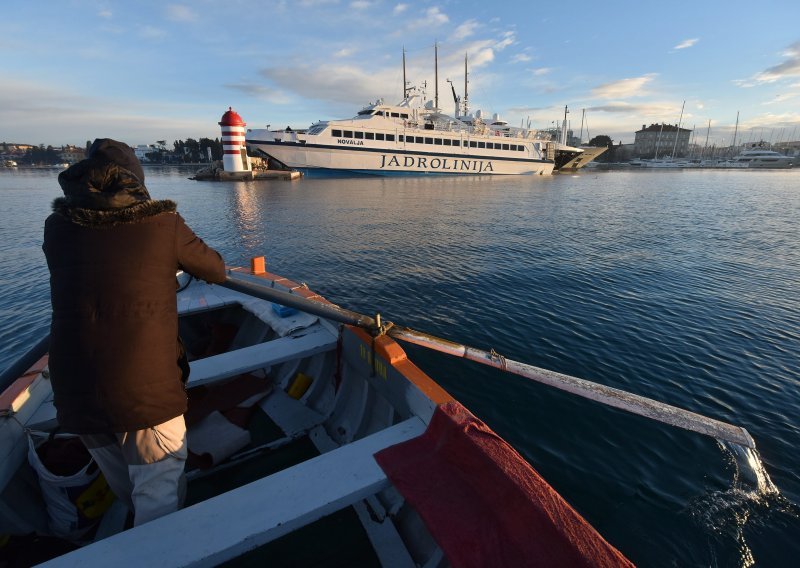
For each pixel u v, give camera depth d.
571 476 4.04
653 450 4.35
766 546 3.28
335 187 41.59
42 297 10.56
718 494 3.78
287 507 1.76
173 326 1.79
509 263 12.63
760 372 5.94
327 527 2.62
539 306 8.76
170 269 1.76
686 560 3.20
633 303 8.91
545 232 18.31
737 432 3.42
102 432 1.64
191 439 3.10
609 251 14.39
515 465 1.79
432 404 2.24
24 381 2.58
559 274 11.32
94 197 1.58
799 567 3.10
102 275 1.59
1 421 2.21
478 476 1.85
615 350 6.67
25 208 29.33
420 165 50.28
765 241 16.19
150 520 1.79
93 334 1.58
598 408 5.04
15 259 14.38
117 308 1.59
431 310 8.62
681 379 5.79
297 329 3.51
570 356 6.49
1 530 2.15
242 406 3.48
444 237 17.12
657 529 3.46
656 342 6.95
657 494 3.80
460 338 7.21
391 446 2.13
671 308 8.59
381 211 25.31
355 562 2.42
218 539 1.62
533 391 5.39
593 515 3.61
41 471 2.20
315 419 3.44
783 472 4.04
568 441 4.52
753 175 87.25
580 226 19.95
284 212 25.08
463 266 12.30
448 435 2.05
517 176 59.91
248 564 2.43
